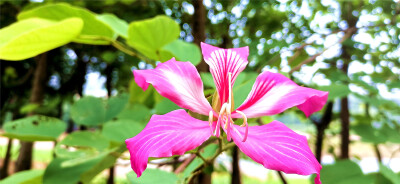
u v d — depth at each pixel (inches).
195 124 4.9
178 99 5.0
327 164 8.9
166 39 9.0
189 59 9.9
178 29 8.8
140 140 4.3
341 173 8.5
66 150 8.9
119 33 8.8
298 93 5.5
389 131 11.2
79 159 7.9
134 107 11.1
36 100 26.9
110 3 21.5
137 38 8.9
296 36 20.7
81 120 10.7
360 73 14.4
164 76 5.0
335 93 10.6
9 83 40.4
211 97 5.6
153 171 6.3
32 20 7.2
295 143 4.8
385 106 16.8
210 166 7.1
